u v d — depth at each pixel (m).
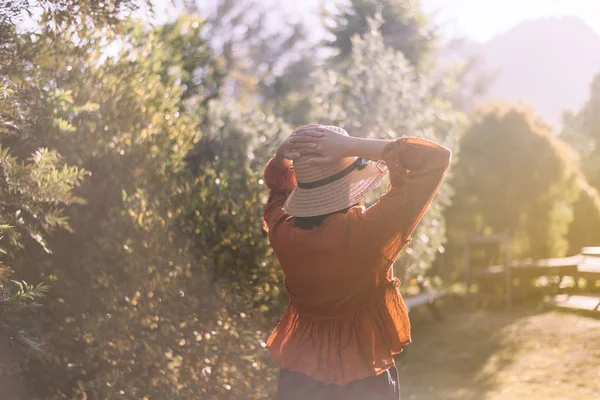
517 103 14.79
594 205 16.97
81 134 4.54
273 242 2.23
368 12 20.73
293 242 2.13
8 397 3.88
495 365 8.65
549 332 10.51
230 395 4.89
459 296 13.56
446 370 8.46
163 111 5.66
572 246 16.92
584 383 7.65
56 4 3.45
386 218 2.00
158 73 6.00
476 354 9.24
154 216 4.83
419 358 9.13
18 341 3.54
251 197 5.91
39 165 3.21
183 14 8.46
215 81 9.55
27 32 3.59
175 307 4.83
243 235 5.70
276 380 5.20
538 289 14.03
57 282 4.34
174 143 5.63
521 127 14.24
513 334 10.50
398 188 2.01
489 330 10.83
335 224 2.07
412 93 10.16
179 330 4.83
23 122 3.72
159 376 4.49
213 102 8.88
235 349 5.00
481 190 14.23
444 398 7.21
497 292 13.79
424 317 11.90
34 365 4.09
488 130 14.29
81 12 3.53
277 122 9.47
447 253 14.27
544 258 15.01
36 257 4.34
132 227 4.69
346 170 2.13
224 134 8.48
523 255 14.84
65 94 4.00
